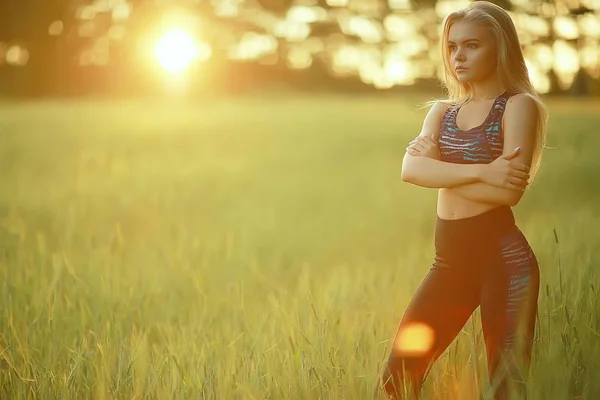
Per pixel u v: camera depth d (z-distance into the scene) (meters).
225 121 38.84
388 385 4.16
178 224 14.14
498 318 3.93
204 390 4.31
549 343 4.29
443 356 4.57
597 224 9.35
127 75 74.62
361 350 4.81
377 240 13.60
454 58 4.11
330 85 80.50
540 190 17.47
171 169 24.14
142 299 6.74
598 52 50.47
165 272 8.58
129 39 75.19
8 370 4.79
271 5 80.94
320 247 12.98
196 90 76.44
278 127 36.38
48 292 6.15
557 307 4.74
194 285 7.88
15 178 20.88
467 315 4.17
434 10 69.62
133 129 35.09
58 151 27.77
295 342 4.87
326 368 4.39
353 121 38.78
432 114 4.29
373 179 21.78
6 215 14.34
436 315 4.14
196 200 18.12
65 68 72.69
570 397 3.86
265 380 4.48
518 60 4.10
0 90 69.56
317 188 20.42
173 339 5.49
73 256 9.09
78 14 73.56
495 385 3.75
